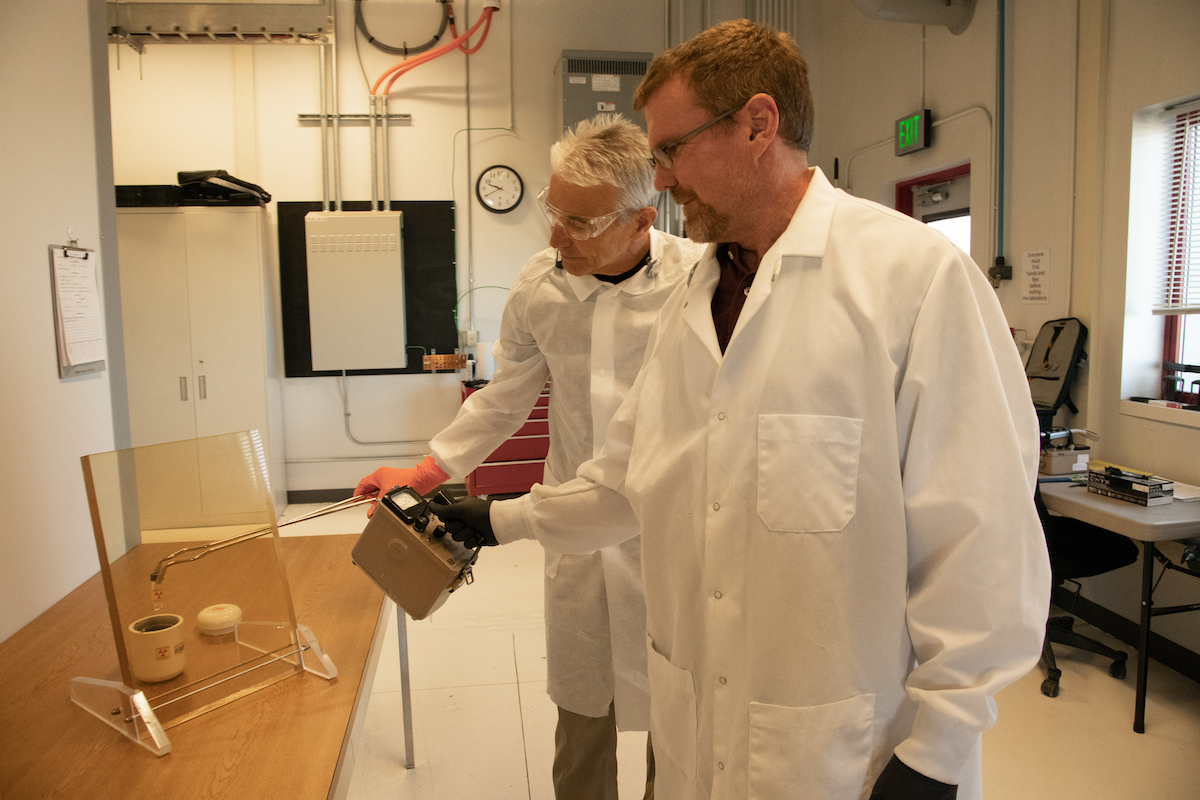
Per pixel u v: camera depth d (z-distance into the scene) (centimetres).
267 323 495
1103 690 279
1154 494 263
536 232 539
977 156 383
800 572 94
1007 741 247
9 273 147
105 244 187
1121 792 222
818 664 94
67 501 165
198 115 502
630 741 254
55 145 165
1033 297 354
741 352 100
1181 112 294
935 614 89
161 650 114
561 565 174
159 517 118
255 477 132
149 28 454
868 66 480
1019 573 86
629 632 170
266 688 120
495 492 509
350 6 507
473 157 529
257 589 126
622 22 531
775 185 101
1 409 143
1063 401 328
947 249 94
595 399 166
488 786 228
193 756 102
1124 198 308
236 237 480
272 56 504
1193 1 278
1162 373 316
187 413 487
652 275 164
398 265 512
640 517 116
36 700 117
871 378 93
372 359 519
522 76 528
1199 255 297
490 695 280
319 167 513
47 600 155
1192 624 286
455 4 519
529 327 177
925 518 91
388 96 517
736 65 95
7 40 148
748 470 99
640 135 145
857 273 95
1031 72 350
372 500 158
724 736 103
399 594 125
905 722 99
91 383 178
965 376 90
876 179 476
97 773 98
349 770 110
